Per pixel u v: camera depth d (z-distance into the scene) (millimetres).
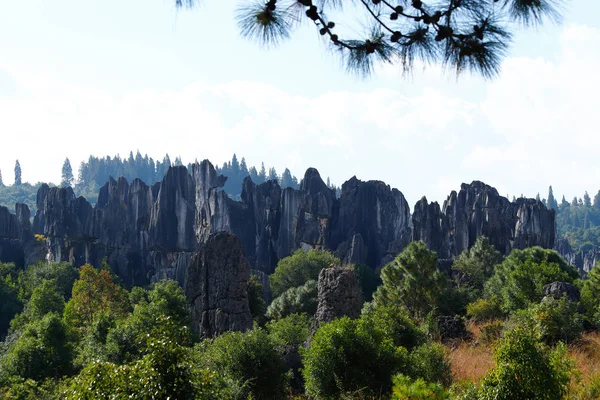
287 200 146875
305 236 144125
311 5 7555
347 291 31625
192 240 145625
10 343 60562
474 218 127500
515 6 6859
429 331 31875
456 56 7246
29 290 108688
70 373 42062
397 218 148125
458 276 75812
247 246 143750
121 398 12656
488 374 14984
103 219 151000
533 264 43156
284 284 100188
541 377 14125
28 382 29359
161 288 49281
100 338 44219
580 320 30328
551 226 128375
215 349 25656
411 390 15195
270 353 25234
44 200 168625
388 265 46188
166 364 13383
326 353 20234
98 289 72375
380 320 26938
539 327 26188
